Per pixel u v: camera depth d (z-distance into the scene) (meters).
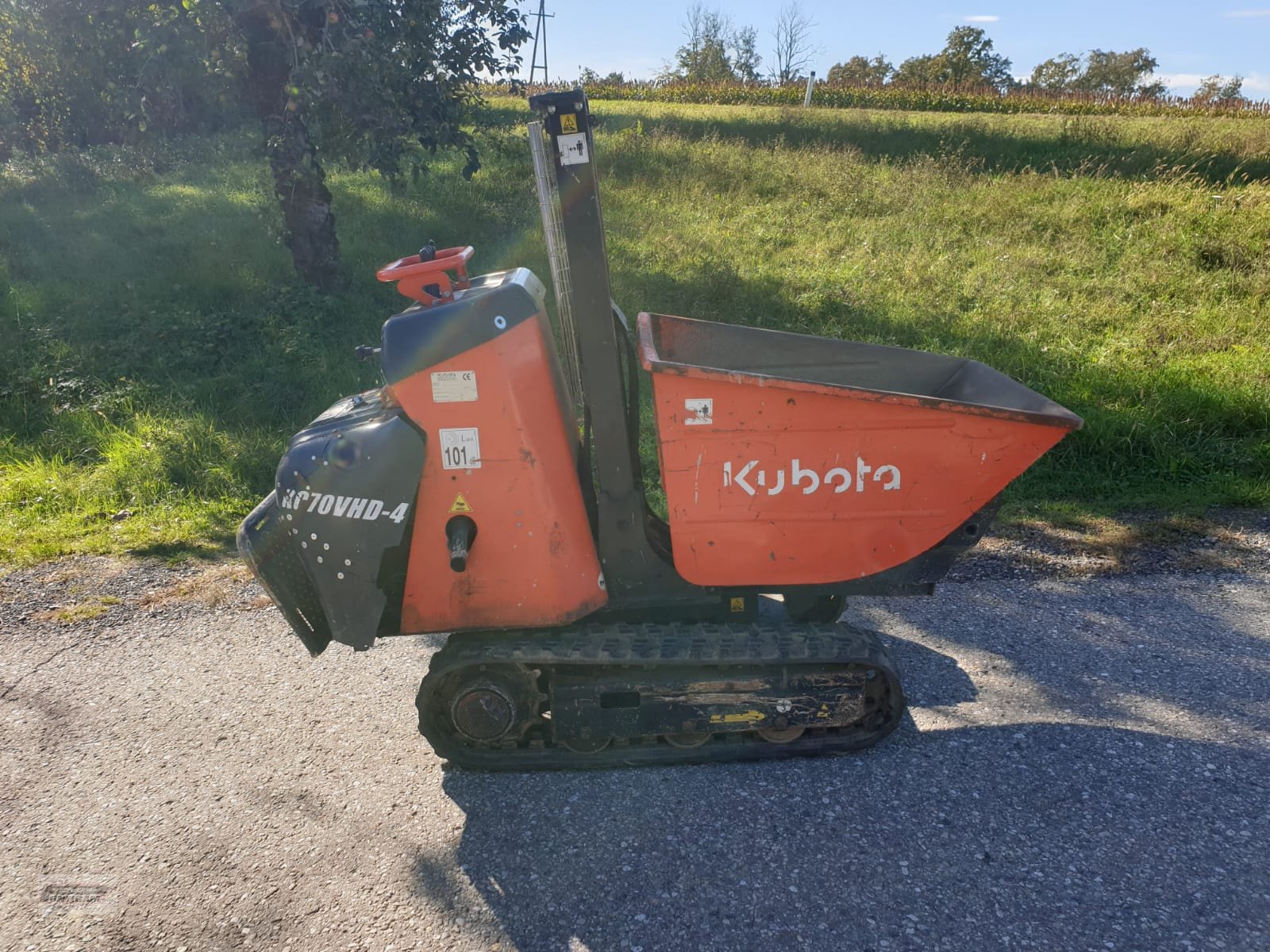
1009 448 3.20
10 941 2.72
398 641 4.47
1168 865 2.79
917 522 3.30
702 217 12.85
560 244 3.36
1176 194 12.20
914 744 3.46
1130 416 6.43
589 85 29.36
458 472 3.18
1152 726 3.49
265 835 3.13
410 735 3.70
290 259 10.93
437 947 2.62
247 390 7.89
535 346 3.20
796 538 3.33
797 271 10.52
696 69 46.56
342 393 7.84
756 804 3.17
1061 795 3.12
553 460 3.26
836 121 18.53
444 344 3.08
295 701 3.98
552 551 3.29
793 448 3.21
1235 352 7.72
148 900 2.86
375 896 2.83
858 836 2.98
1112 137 15.83
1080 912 2.62
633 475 3.46
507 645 3.33
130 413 7.58
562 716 3.29
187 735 3.75
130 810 3.29
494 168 14.86
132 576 5.31
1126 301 9.31
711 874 2.85
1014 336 8.35
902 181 13.88
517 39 9.38
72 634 4.66
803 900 2.72
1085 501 5.78
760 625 3.51
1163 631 4.21
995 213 12.22
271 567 3.28
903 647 4.19
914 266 10.47
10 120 18.12
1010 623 4.35
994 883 2.75
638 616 3.55
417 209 12.87
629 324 8.59
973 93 26.58
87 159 16.27
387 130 8.57
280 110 9.50
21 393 7.91
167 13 8.35
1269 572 4.74
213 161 16.84
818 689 3.29
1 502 6.31
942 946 2.53
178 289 10.12
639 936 2.62
